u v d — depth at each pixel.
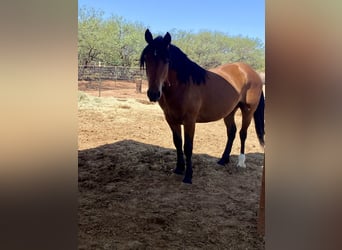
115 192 2.56
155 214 2.25
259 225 2.09
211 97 2.69
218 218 2.23
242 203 2.49
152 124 3.62
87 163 2.99
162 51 2.32
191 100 2.55
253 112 3.11
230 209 2.38
